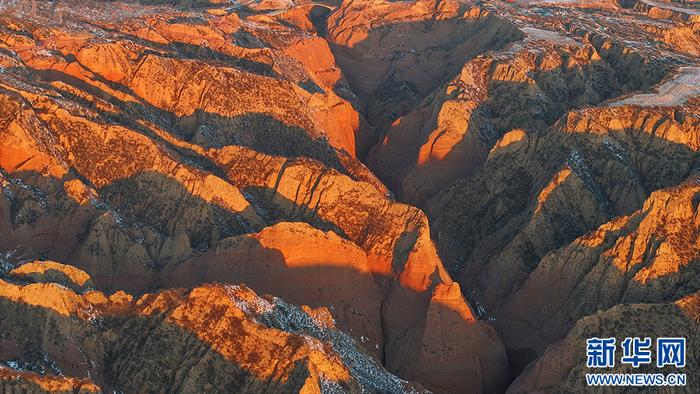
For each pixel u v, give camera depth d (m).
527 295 106.25
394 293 102.69
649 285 99.06
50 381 69.50
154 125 124.62
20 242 100.81
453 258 124.00
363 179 134.75
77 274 87.12
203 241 108.44
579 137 126.12
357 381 79.50
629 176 121.31
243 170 119.62
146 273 101.94
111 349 80.62
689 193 105.19
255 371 77.81
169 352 79.62
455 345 95.81
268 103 138.25
